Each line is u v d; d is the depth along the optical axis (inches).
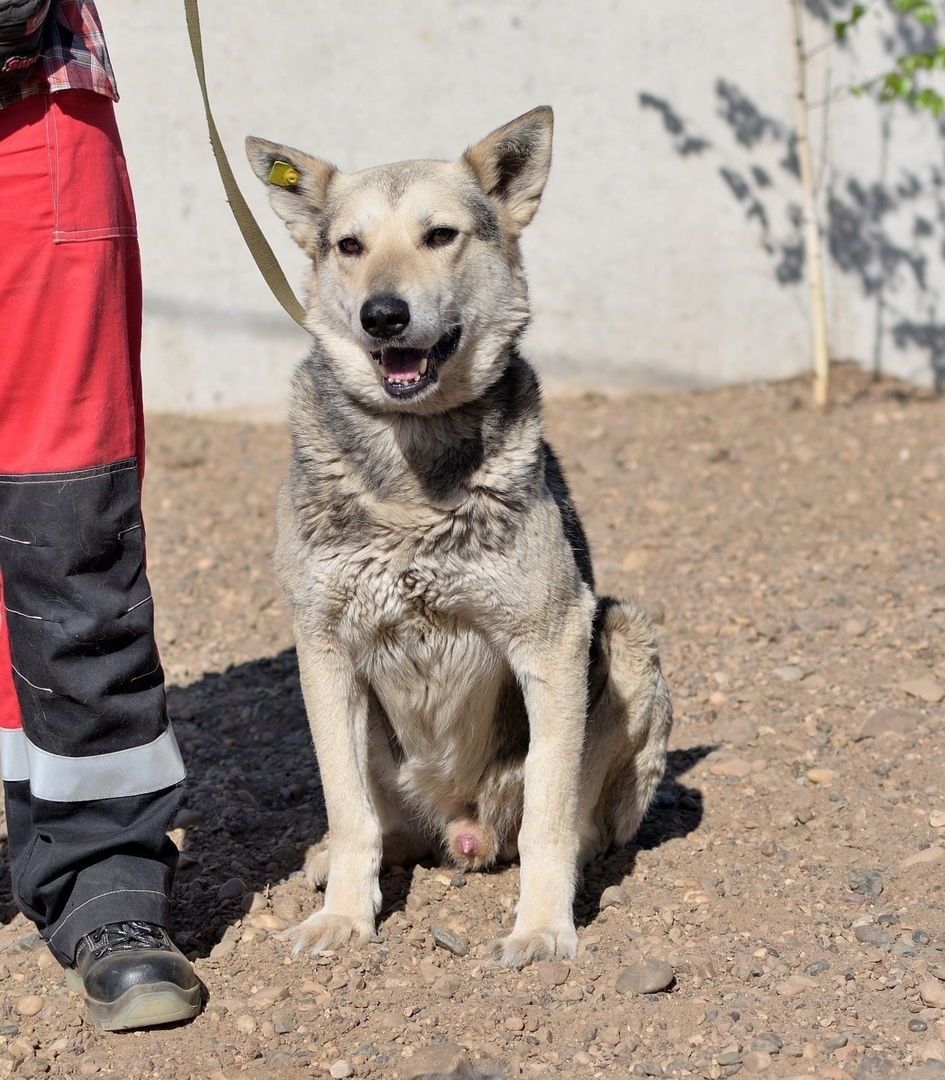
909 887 132.6
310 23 323.9
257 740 184.2
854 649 198.4
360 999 116.6
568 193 339.6
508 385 133.0
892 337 351.3
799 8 336.5
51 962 126.9
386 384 125.5
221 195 329.4
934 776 156.2
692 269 346.9
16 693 124.6
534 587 126.6
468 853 142.0
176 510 283.6
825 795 155.3
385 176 141.3
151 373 341.4
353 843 130.6
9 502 113.9
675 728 179.2
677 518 266.1
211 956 126.0
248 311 337.1
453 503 125.0
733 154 341.7
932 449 293.4
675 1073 103.3
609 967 120.6
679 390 353.4
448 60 330.0
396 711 138.4
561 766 128.1
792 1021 109.8
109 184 114.3
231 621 229.3
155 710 119.6
